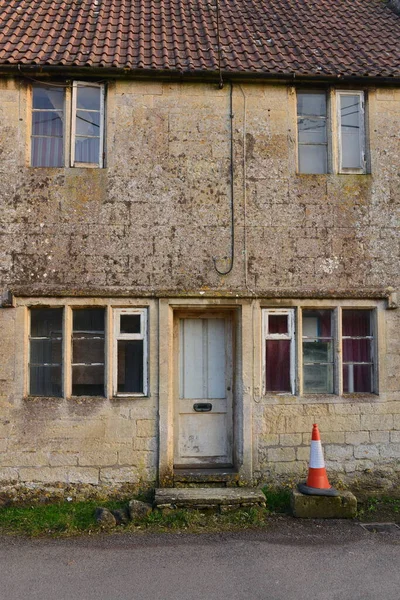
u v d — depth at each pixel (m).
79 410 7.24
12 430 7.16
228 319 7.86
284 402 7.47
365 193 7.77
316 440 7.02
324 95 8.08
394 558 5.55
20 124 7.52
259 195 7.66
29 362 7.39
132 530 6.26
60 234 7.37
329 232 7.67
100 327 7.50
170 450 7.34
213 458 7.71
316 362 7.77
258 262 7.56
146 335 7.43
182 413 7.73
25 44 7.94
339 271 7.63
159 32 8.70
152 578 5.12
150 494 7.19
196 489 7.02
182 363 7.79
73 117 7.63
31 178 7.42
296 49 8.43
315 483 6.89
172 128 7.68
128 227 7.45
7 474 7.11
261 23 9.30
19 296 7.23
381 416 7.57
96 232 7.41
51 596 4.79
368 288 7.64
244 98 7.82
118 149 7.56
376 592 4.87
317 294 7.51
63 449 7.19
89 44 8.09
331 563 5.43
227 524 6.41
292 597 4.77
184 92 7.76
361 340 7.84
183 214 7.54
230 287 7.48
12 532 6.23
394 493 7.47
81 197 7.44
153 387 7.33
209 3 9.84
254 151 7.73
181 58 7.88
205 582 5.04
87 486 7.17
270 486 7.36
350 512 6.68
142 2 9.62
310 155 8.02
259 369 7.48
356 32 9.17
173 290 7.37
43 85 7.71
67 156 7.55
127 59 7.66
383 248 7.73
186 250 7.49
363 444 7.52
